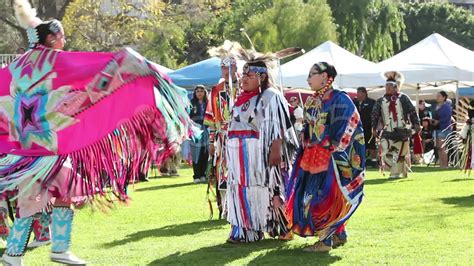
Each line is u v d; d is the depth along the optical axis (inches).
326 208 240.5
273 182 257.6
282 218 262.5
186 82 681.6
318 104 242.4
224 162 314.3
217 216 335.6
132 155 209.5
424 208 344.5
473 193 411.5
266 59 257.9
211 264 227.0
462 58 697.6
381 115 526.9
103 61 204.8
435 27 2536.9
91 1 1161.4
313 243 259.8
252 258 236.4
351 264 222.8
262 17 1562.5
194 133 215.8
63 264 223.6
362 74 683.4
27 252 250.5
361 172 239.6
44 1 1139.9
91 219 327.6
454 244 252.1
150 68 205.6
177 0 1338.6
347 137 238.1
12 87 206.4
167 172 599.2
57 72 203.6
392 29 1838.1
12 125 205.6
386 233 275.6
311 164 242.1
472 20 2576.3
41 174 201.0
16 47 1219.2
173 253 246.2
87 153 205.6
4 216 253.0
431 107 815.1
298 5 1551.4
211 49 304.5
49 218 259.3
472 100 427.8
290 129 255.6
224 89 312.2
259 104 255.9
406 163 526.6
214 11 1344.7
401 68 687.1
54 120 202.8
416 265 219.1
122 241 270.2
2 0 1064.2
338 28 1761.8
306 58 717.9
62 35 213.0
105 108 205.8
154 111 207.6
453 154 459.2
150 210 358.6
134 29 1186.0
